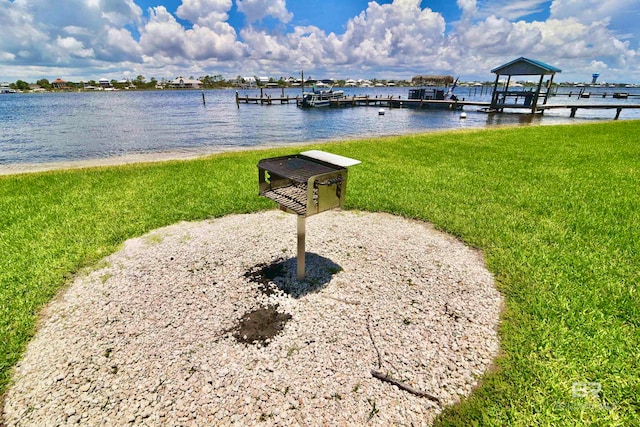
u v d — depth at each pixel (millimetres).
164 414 2320
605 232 4891
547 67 29797
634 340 2818
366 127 24234
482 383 2537
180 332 3070
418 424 2262
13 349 2842
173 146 16266
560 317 3115
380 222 5574
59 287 3729
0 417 2309
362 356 2805
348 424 2258
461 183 7566
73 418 2301
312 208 3240
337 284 3793
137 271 4055
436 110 40344
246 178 8078
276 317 3270
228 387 2520
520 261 4160
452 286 3758
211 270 4082
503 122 26547
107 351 2859
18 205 6285
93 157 13578
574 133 16375
